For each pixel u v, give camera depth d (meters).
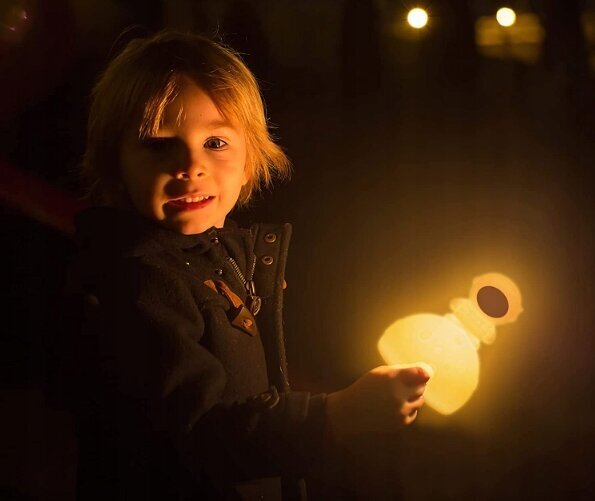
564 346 2.72
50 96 2.83
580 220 2.99
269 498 1.40
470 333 1.39
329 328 2.22
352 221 2.78
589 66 3.69
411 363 1.35
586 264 2.85
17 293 2.82
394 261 2.58
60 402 1.40
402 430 2.15
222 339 1.33
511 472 2.32
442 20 3.79
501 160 3.27
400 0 3.83
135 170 1.35
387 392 1.21
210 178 1.36
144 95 1.34
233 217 2.67
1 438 2.52
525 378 2.63
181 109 1.33
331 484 2.03
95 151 1.45
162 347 1.23
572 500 2.24
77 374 1.33
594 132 3.47
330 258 2.52
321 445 1.21
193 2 3.62
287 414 1.22
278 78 3.70
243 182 1.54
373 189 3.02
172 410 1.20
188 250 1.41
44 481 2.35
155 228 1.36
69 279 1.38
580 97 3.66
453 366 1.34
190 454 1.23
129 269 1.31
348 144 3.29
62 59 2.72
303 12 3.96
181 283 1.31
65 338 1.35
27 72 2.66
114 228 1.37
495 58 3.79
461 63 3.79
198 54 1.41
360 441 1.30
